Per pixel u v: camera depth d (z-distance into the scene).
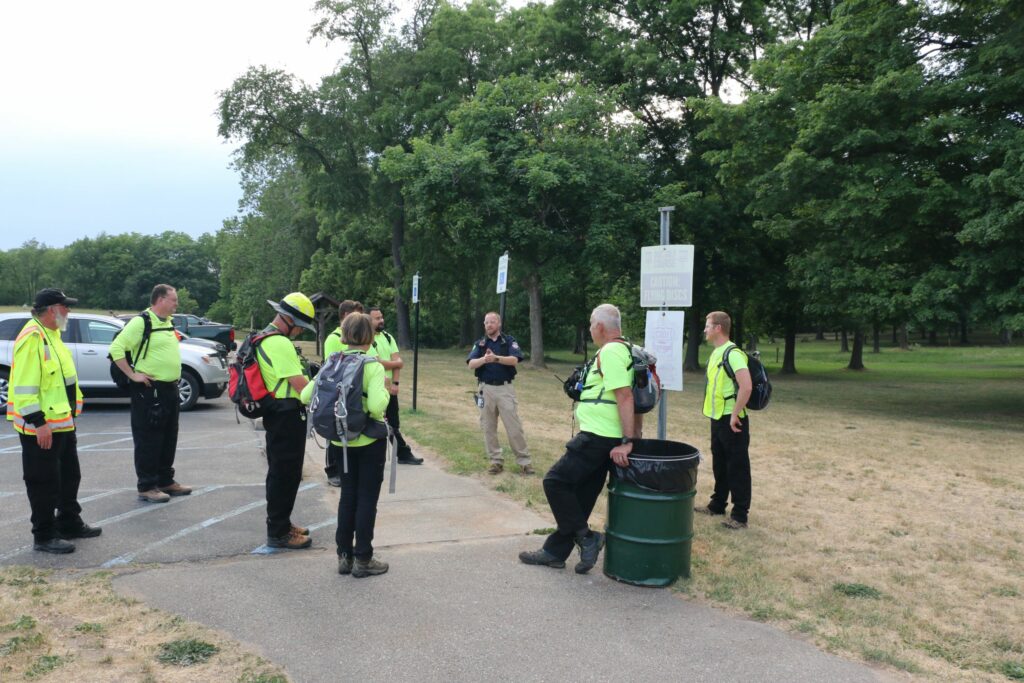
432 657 3.69
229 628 3.96
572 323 40.72
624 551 4.75
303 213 48.12
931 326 16.39
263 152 38.03
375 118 33.62
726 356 6.23
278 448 5.20
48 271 113.00
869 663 3.75
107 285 112.56
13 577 4.60
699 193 25.47
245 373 5.14
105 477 7.57
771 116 19.88
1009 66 15.75
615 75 28.38
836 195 18.30
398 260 38.16
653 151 29.39
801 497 7.59
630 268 28.34
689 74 27.47
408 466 8.31
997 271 15.09
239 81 34.34
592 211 24.38
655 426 13.07
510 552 5.35
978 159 15.83
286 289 49.00
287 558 5.14
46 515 5.09
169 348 6.62
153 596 4.38
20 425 4.98
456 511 6.43
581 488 5.20
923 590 4.87
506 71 30.06
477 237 24.03
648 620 4.21
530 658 3.70
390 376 8.22
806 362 48.53
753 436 12.23
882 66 16.94
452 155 23.48
